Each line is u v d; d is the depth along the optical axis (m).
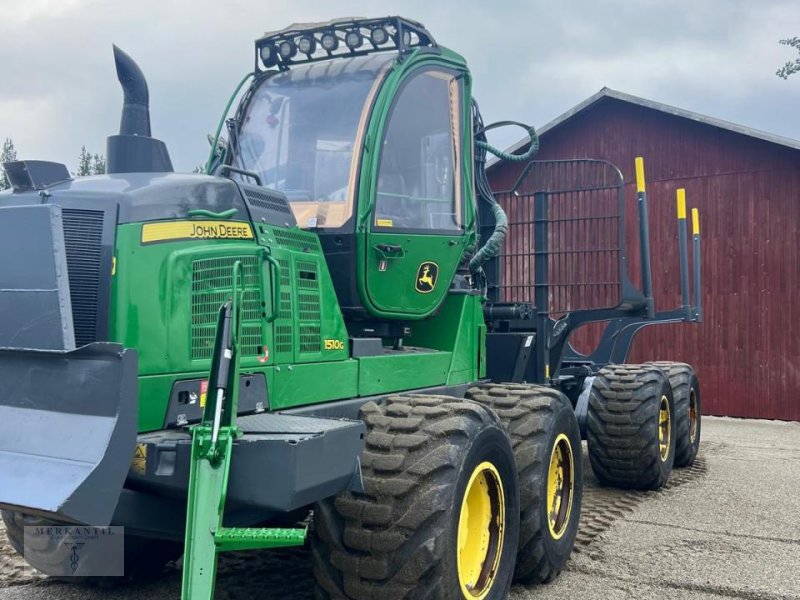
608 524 5.50
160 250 3.01
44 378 2.74
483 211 5.96
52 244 2.67
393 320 4.39
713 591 4.12
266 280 3.36
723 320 13.45
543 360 6.28
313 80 4.50
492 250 5.55
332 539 3.17
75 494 2.44
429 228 4.44
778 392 13.00
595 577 4.35
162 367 2.97
